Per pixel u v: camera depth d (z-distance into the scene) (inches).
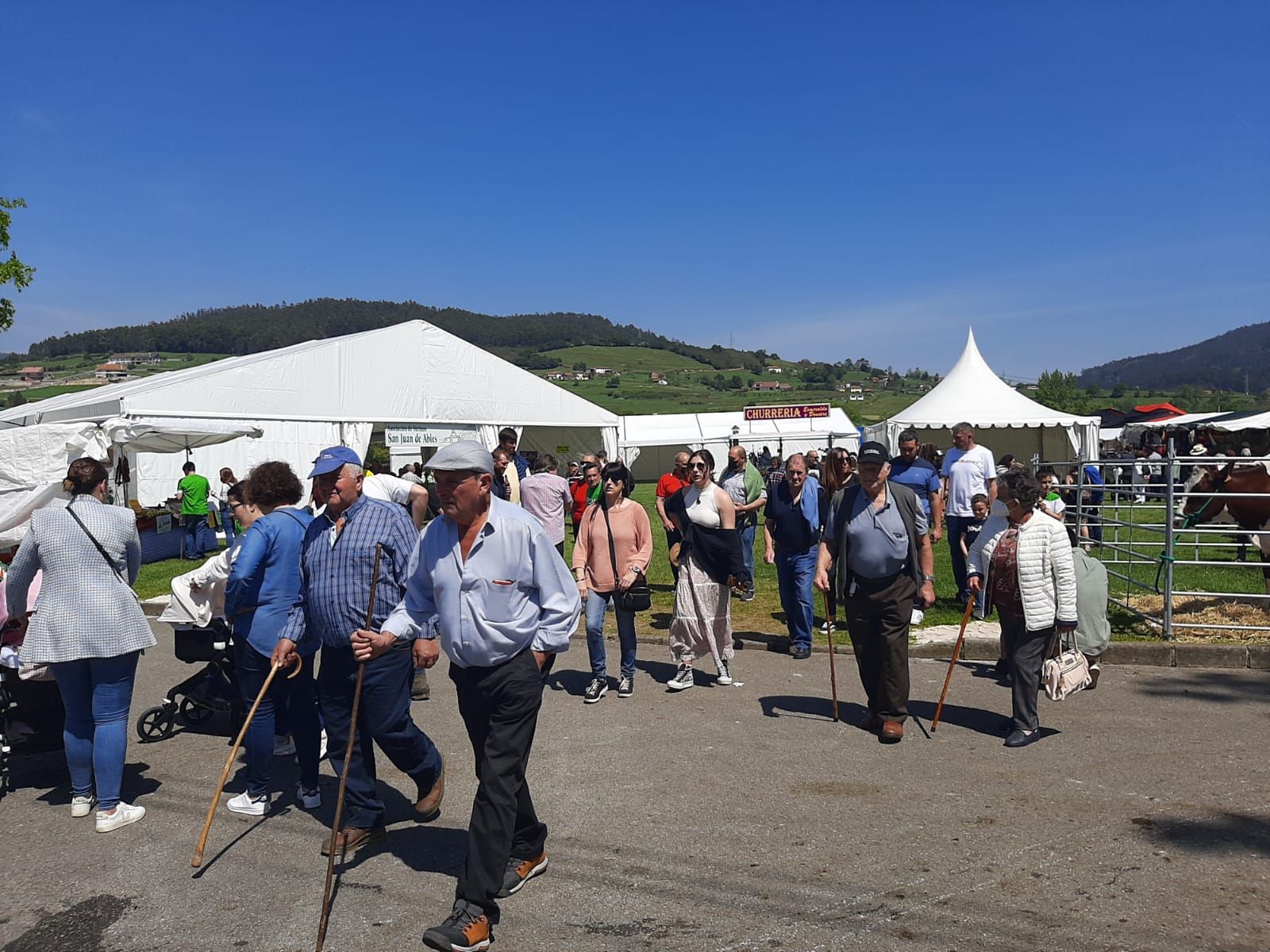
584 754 229.8
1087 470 543.5
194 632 249.8
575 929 145.4
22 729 220.4
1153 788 198.5
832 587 249.3
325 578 171.8
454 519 149.6
